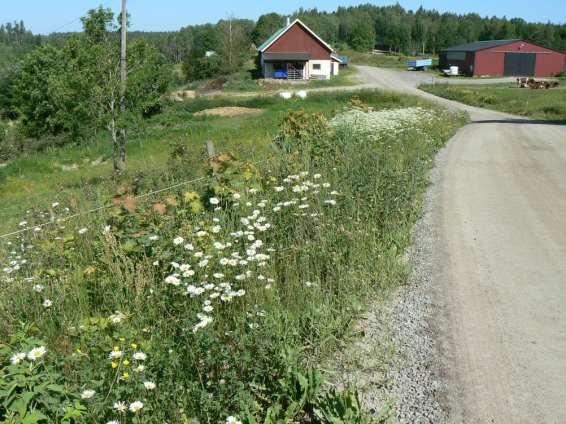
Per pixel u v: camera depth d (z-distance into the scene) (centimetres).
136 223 640
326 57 6825
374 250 625
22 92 4516
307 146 1110
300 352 433
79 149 2736
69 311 492
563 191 1075
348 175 889
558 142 1848
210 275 528
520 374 432
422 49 14388
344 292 529
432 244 729
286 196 754
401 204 830
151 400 349
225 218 696
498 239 763
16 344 384
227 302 478
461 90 5219
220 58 7262
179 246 571
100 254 576
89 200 995
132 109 1711
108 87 1656
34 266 618
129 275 506
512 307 550
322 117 1260
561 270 652
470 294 577
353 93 4209
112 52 1672
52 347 427
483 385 416
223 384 361
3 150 3438
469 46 8244
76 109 1689
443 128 1998
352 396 364
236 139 2045
